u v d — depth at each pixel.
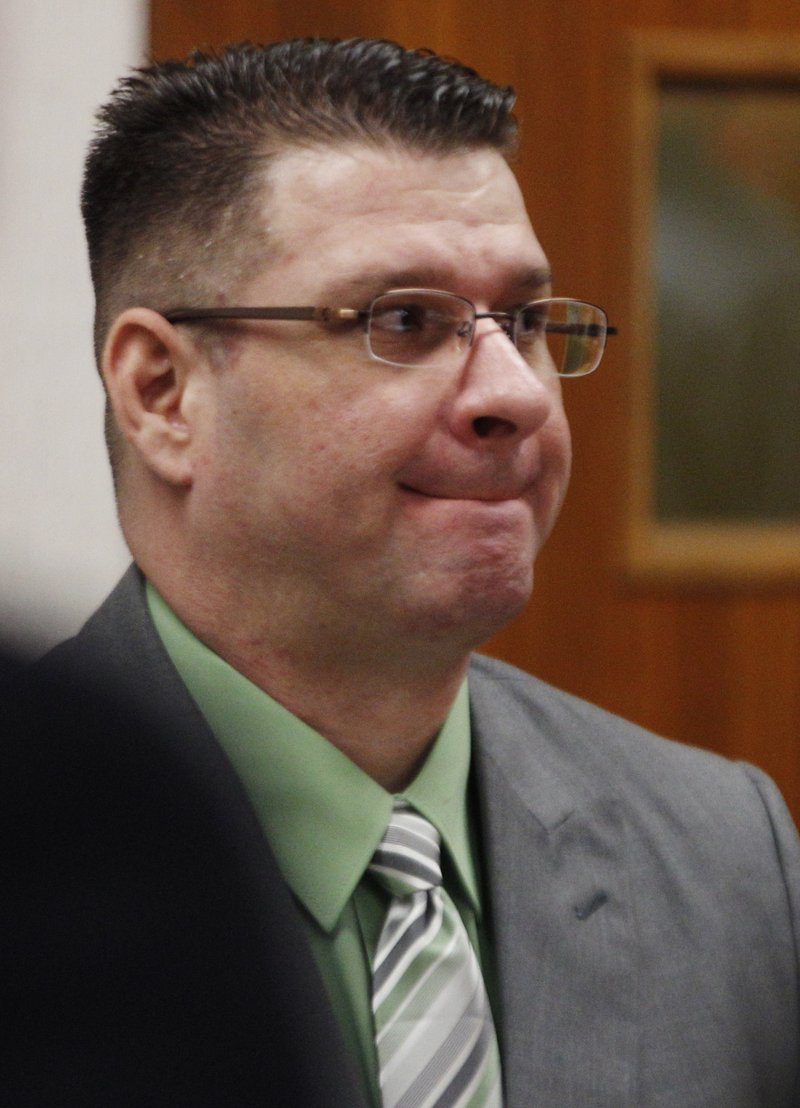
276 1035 1.72
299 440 2.87
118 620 3.15
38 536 6.98
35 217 6.91
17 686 1.28
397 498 2.89
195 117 3.02
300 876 2.94
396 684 3.03
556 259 7.92
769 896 3.46
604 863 3.33
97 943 1.40
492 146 3.05
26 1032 1.36
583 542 8.08
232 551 2.99
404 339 2.89
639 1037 3.08
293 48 3.07
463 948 2.97
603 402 8.00
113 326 3.07
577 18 7.88
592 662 8.12
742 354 8.09
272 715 3.02
